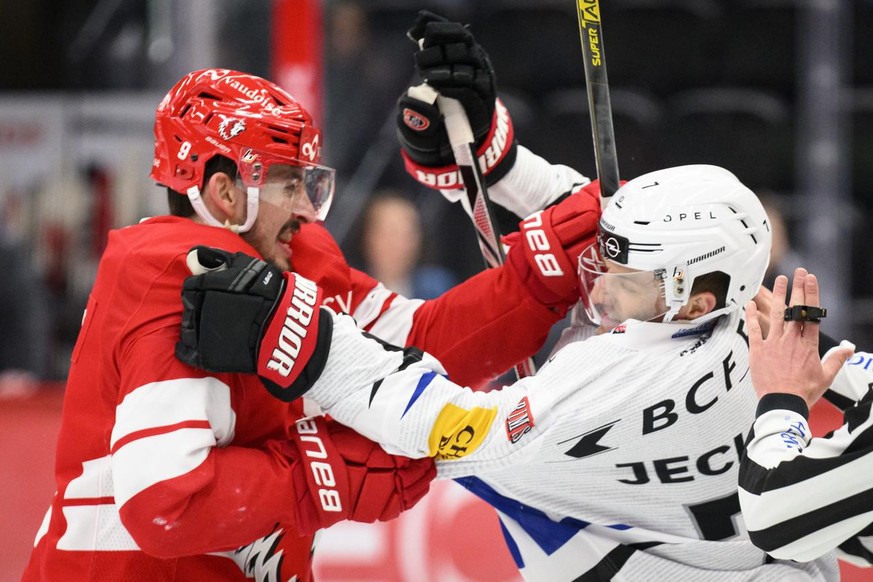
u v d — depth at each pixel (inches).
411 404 263.7
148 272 265.6
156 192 693.3
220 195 283.6
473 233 783.7
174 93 287.6
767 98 828.0
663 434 276.4
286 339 257.1
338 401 265.3
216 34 730.2
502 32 845.2
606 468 284.0
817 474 246.5
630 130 805.9
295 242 321.4
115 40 746.8
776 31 837.8
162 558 262.2
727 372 278.1
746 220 278.7
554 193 357.7
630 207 278.7
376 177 788.6
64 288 697.6
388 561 500.4
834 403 316.5
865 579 492.1
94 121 690.2
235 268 257.4
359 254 731.4
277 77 660.7
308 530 268.1
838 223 759.1
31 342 693.9
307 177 289.6
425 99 322.0
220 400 262.2
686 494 288.2
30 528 519.8
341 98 784.9
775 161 807.1
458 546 498.3
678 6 847.1
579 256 306.3
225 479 254.7
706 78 843.4
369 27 794.2
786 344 262.2
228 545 259.0
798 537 253.1
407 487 272.7
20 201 692.1
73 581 276.1
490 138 338.6
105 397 271.9
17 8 745.6
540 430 271.3
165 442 250.2
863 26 785.6
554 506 299.6
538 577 307.9
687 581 295.1
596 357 276.5
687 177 280.2
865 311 751.7
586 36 315.9
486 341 324.8
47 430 527.2
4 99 689.0
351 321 275.6
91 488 275.6
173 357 257.6
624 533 296.2
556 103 832.3
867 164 783.7
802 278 264.7
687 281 272.7
